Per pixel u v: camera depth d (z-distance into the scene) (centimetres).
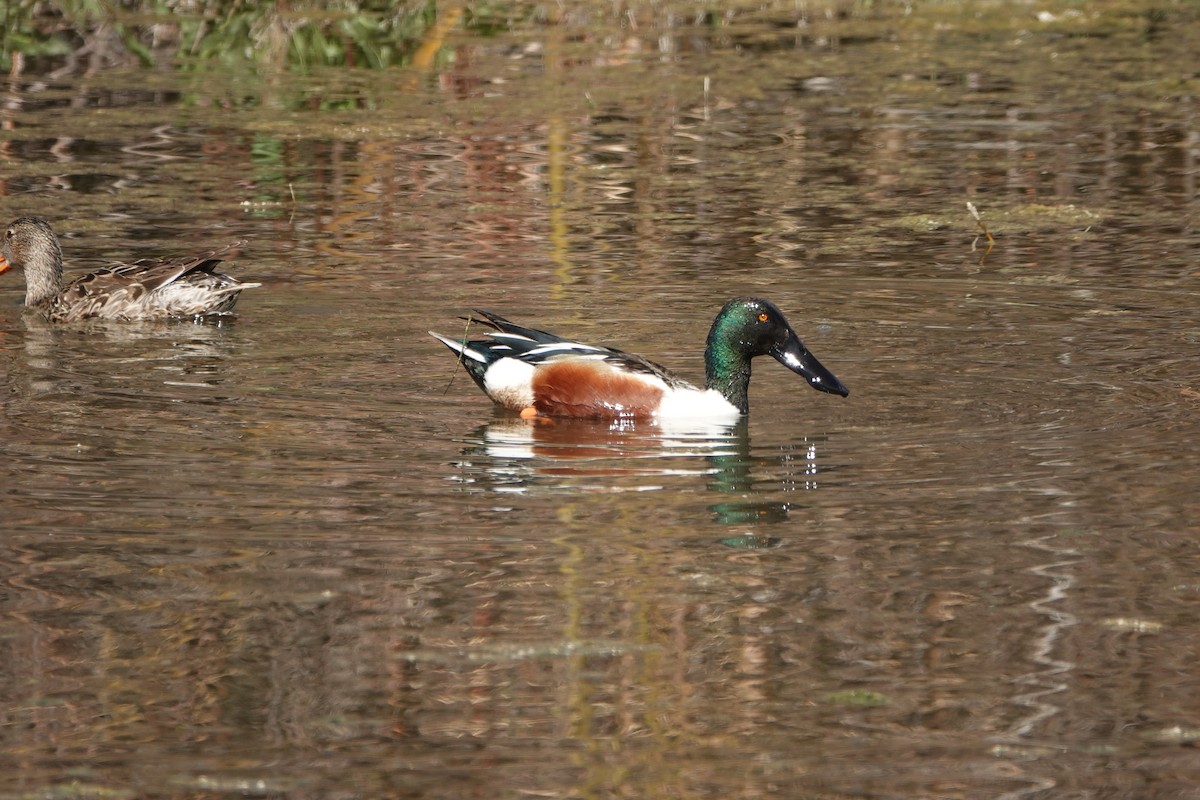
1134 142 2377
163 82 2711
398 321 1579
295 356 1462
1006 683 836
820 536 1024
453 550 998
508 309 1620
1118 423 1253
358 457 1179
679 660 857
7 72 2781
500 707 807
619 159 2288
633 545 1011
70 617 898
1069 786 738
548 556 989
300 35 3014
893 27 3303
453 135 2406
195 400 1320
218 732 782
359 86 2719
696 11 3391
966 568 973
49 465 1145
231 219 1972
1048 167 2244
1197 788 735
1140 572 964
